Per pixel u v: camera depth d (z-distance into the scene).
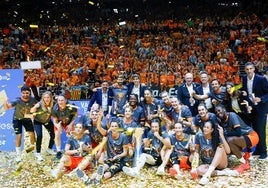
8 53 20.75
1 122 8.16
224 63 18.00
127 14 29.52
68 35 24.28
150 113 7.28
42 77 16.97
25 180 6.31
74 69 17.83
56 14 29.20
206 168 6.16
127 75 17.12
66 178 6.35
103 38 23.77
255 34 21.77
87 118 6.89
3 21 26.38
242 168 6.39
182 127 6.45
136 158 6.50
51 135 7.62
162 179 6.13
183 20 26.91
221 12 28.19
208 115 6.26
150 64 18.91
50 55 20.91
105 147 6.73
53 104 7.58
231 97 7.00
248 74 6.93
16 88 8.12
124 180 6.14
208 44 21.09
